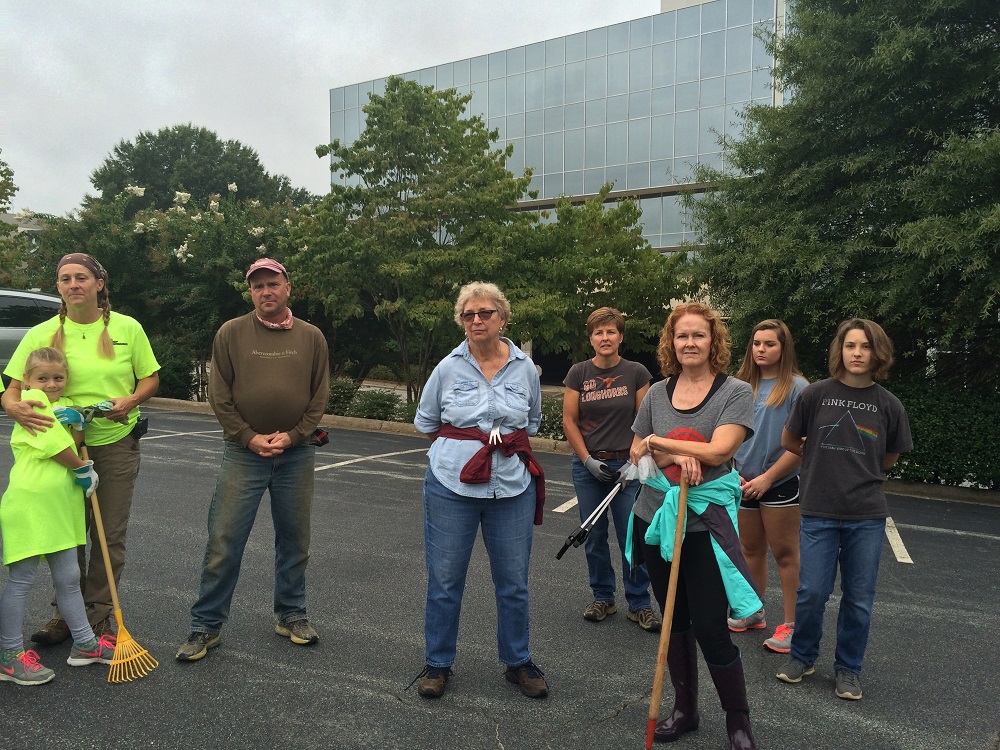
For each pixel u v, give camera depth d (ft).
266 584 15.60
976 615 15.02
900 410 11.46
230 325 12.12
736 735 9.41
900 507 25.89
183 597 14.70
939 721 10.67
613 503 14.03
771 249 30.45
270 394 11.93
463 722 10.29
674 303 44.27
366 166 43.65
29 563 11.05
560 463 32.45
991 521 24.11
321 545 18.57
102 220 55.16
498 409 11.16
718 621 9.39
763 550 13.78
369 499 23.82
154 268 53.31
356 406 45.62
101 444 12.17
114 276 53.62
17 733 9.69
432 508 11.23
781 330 13.37
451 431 11.34
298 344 12.34
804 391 12.03
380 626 13.57
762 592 13.93
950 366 31.60
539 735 10.01
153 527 19.62
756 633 13.88
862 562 11.28
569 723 10.34
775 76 34.68
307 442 12.67
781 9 81.71
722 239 35.50
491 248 40.47
